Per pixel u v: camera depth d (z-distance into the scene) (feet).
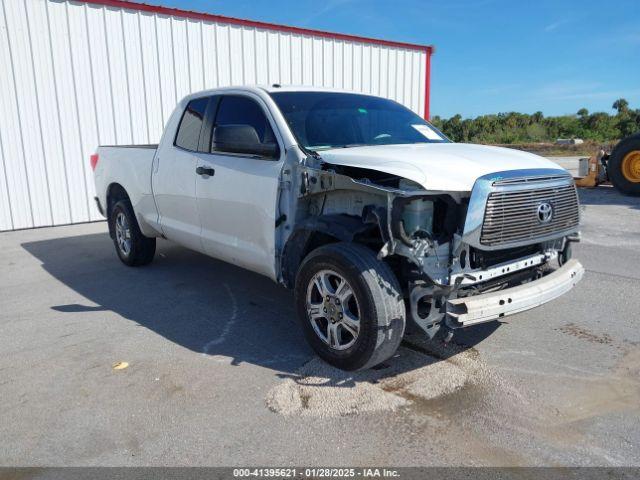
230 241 15.99
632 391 11.62
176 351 14.03
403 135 16.01
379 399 11.39
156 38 34.78
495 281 12.27
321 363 13.11
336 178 12.16
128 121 34.60
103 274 21.63
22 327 15.96
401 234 10.92
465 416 10.71
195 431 10.36
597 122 158.51
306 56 41.32
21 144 31.32
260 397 11.57
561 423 10.44
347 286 11.93
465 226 11.14
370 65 45.16
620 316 15.97
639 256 22.90
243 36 38.09
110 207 23.43
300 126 14.47
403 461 9.36
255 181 14.53
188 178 17.29
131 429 10.46
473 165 12.00
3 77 30.27
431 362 13.10
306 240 13.24
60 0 31.27
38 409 11.26
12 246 27.37
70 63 32.14
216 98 16.98
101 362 13.44
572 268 13.11
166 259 23.81
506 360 13.16
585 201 38.45
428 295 11.44
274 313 16.78
